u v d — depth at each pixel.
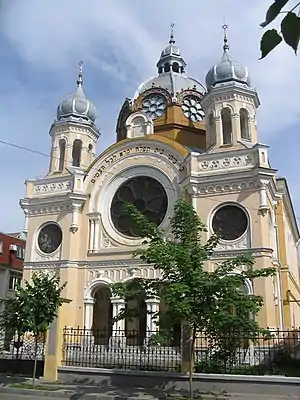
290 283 34.09
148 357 20.64
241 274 15.84
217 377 17.06
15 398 16.61
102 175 33.03
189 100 40.66
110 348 22.02
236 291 14.95
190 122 39.59
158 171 31.33
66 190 33.31
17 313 20.33
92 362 21.20
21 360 22.98
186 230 16.64
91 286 30.30
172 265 15.36
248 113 32.31
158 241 16.53
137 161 32.19
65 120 37.75
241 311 14.81
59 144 37.59
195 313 14.86
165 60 45.53
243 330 15.27
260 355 21.05
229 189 27.95
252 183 27.47
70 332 24.67
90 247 31.39
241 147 30.14
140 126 35.41
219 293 14.86
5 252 43.22
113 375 19.12
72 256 31.16
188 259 15.21
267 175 27.22
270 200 29.81
